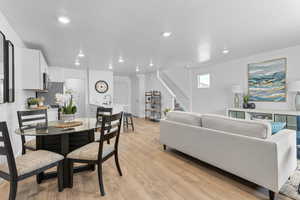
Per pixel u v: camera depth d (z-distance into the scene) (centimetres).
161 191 191
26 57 314
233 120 214
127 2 184
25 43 322
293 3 189
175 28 259
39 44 329
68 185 199
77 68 638
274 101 401
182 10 203
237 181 211
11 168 144
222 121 224
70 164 196
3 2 180
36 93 470
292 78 368
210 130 231
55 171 235
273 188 168
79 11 202
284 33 284
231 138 204
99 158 184
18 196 182
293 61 366
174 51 394
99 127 220
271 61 404
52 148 211
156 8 198
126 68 639
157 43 332
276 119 358
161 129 332
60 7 192
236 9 202
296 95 349
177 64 556
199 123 259
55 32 268
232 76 496
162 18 224
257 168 181
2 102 213
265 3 188
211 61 514
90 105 654
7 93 226
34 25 241
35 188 198
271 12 210
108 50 380
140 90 843
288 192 184
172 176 226
